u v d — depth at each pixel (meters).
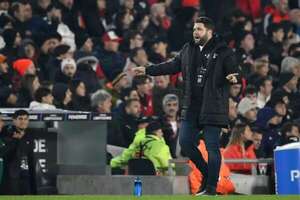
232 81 36.59
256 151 50.06
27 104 52.34
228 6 75.62
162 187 42.94
